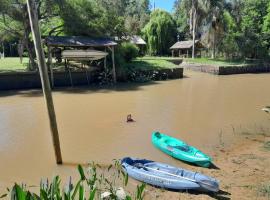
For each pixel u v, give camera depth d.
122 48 40.03
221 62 54.59
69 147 15.14
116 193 6.72
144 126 18.94
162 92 31.48
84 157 13.80
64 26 37.12
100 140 16.22
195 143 15.91
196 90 33.12
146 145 15.35
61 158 13.03
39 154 14.25
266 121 20.52
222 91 32.69
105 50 36.34
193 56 61.09
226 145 15.58
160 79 40.84
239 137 16.94
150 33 70.81
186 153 13.22
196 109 23.94
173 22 73.38
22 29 36.19
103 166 12.62
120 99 27.58
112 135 17.08
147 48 71.44
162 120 20.44
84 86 34.56
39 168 12.70
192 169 12.52
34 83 32.56
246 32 58.94
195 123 19.83
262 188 10.80
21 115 21.55
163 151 14.26
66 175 11.99
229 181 11.38
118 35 39.69
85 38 35.22
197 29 63.50
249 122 20.23
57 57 37.78
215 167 12.71
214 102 26.80
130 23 66.38
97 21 37.66
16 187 3.59
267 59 58.03
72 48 36.53
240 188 10.82
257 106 25.36
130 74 38.50
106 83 36.16
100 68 37.41
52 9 34.97
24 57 54.66
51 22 39.31
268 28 60.31
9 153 14.42
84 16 37.09
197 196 10.16
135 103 25.92
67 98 27.83
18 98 27.23
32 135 17.19
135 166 11.44
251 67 51.12
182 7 64.06
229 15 59.41
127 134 17.28
